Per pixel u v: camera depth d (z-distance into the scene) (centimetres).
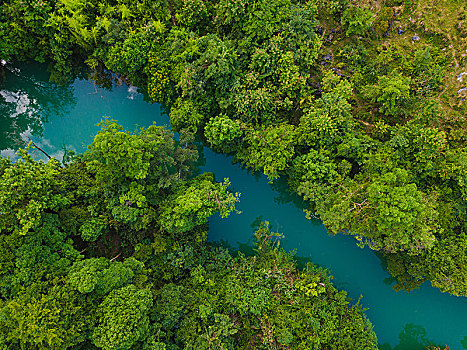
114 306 1375
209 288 1800
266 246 2066
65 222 1638
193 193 1742
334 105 1873
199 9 2122
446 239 1759
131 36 2005
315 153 1859
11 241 1386
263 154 1909
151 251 1792
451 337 2067
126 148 1561
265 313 1759
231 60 1934
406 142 1864
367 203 1667
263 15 1950
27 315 1244
